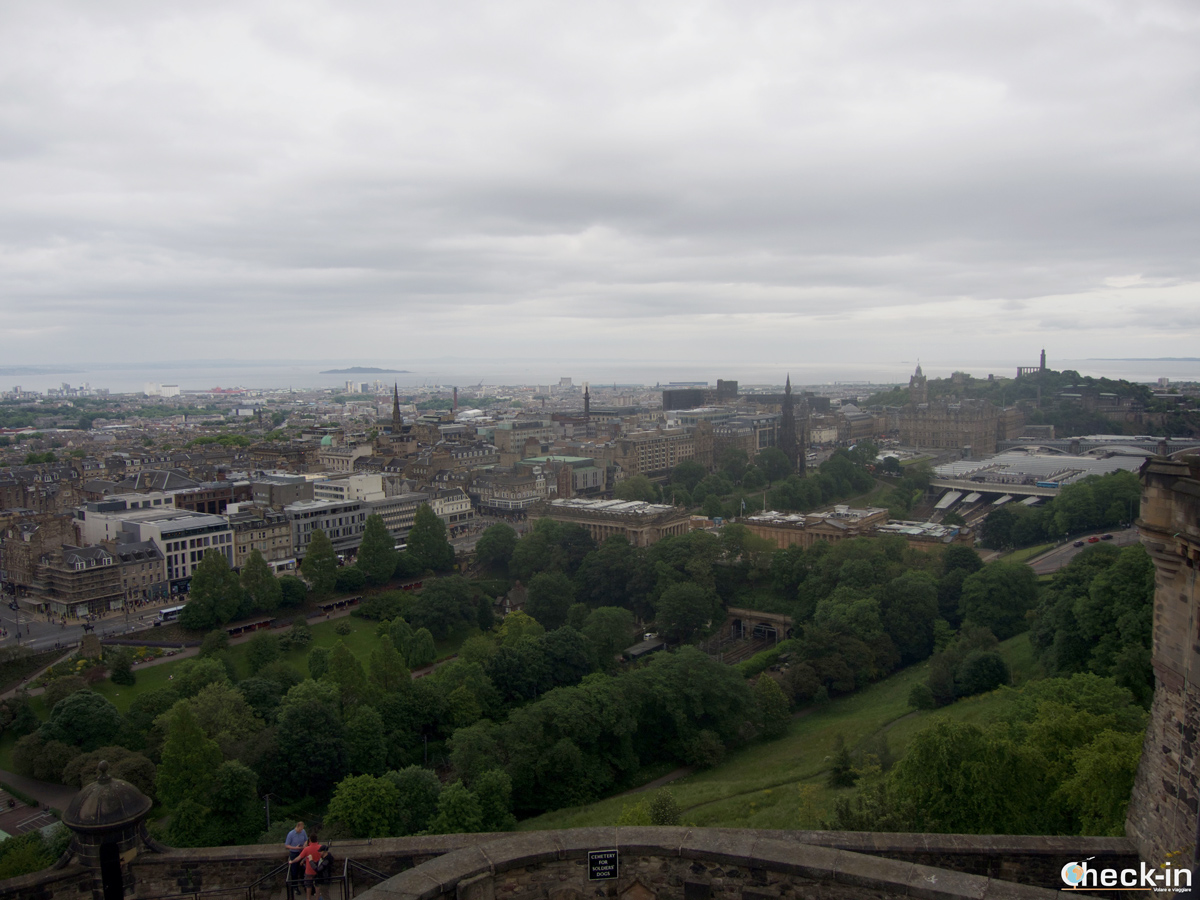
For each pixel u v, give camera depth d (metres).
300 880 43.97
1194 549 40.25
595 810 140.75
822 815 109.38
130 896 44.16
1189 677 41.16
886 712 174.00
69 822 42.97
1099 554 174.75
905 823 81.94
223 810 129.38
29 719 172.75
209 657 199.88
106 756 147.50
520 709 157.75
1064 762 81.62
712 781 153.25
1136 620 133.75
